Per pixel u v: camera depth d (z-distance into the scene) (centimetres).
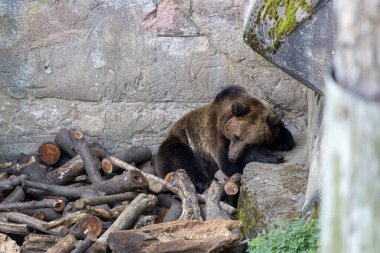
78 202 906
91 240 838
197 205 946
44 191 992
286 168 998
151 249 770
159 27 1162
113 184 971
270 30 790
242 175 999
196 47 1170
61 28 1158
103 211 915
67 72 1173
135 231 786
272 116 1101
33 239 855
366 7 278
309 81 767
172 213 957
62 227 870
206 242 776
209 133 1157
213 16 1155
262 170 996
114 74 1176
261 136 1090
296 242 679
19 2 1148
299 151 1105
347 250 286
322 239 310
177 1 1151
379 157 275
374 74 278
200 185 1130
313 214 782
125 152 1145
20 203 926
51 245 861
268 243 693
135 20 1158
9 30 1155
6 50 1162
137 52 1169
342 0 289
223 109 1145
